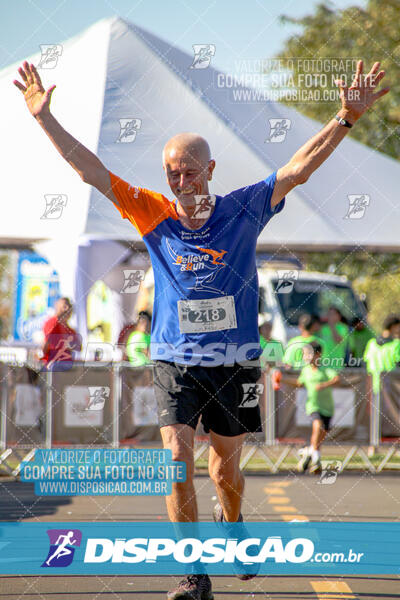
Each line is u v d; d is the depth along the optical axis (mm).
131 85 20344
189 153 7410
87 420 18328
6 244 19297
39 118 7875
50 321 19094
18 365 18016
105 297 25938
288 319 27750
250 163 19781
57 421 18188
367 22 34219
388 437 19281
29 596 7586
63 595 7637
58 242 19500
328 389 18438
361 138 34875
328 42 33688
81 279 19734
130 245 20062
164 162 7535
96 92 20188
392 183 20750
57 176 19359
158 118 19938
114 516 12148
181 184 7434
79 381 18328
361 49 33969
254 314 7723
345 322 24719
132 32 21359
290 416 19094
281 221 19688
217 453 7777
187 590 7062
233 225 7512
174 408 7492
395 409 19281
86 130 19594
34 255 31484
